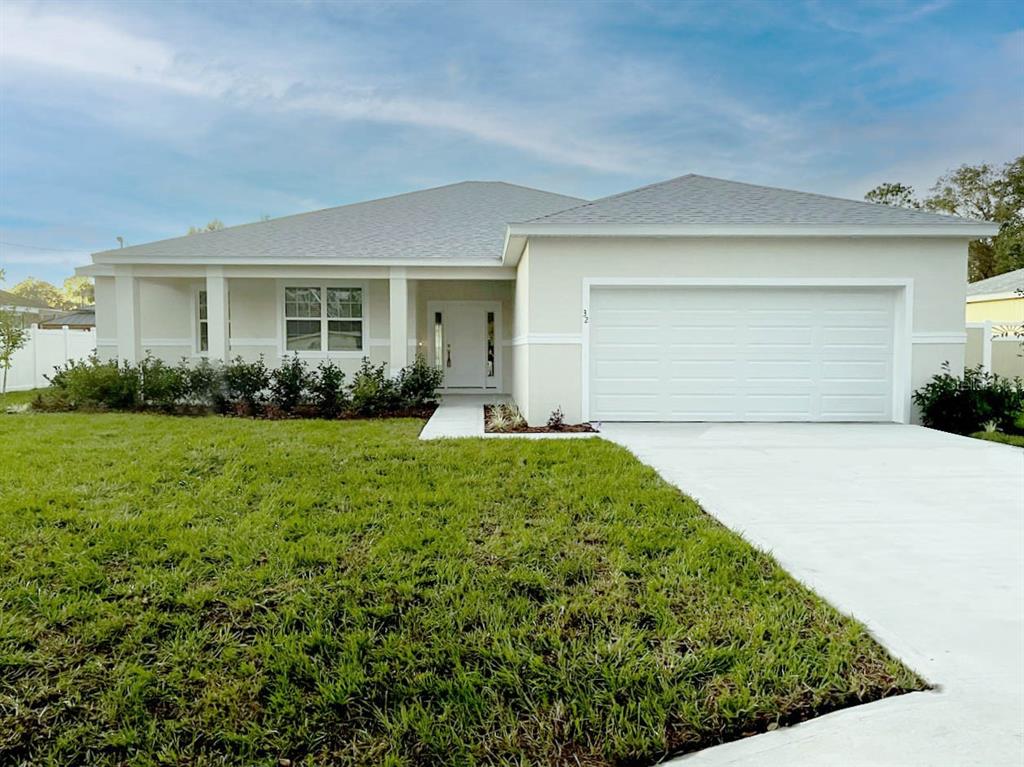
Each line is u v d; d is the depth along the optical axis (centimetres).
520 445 757
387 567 367
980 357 1285
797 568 377
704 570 367
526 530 432
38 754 223
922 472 649
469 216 1611
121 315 1298
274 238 1415
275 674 266
